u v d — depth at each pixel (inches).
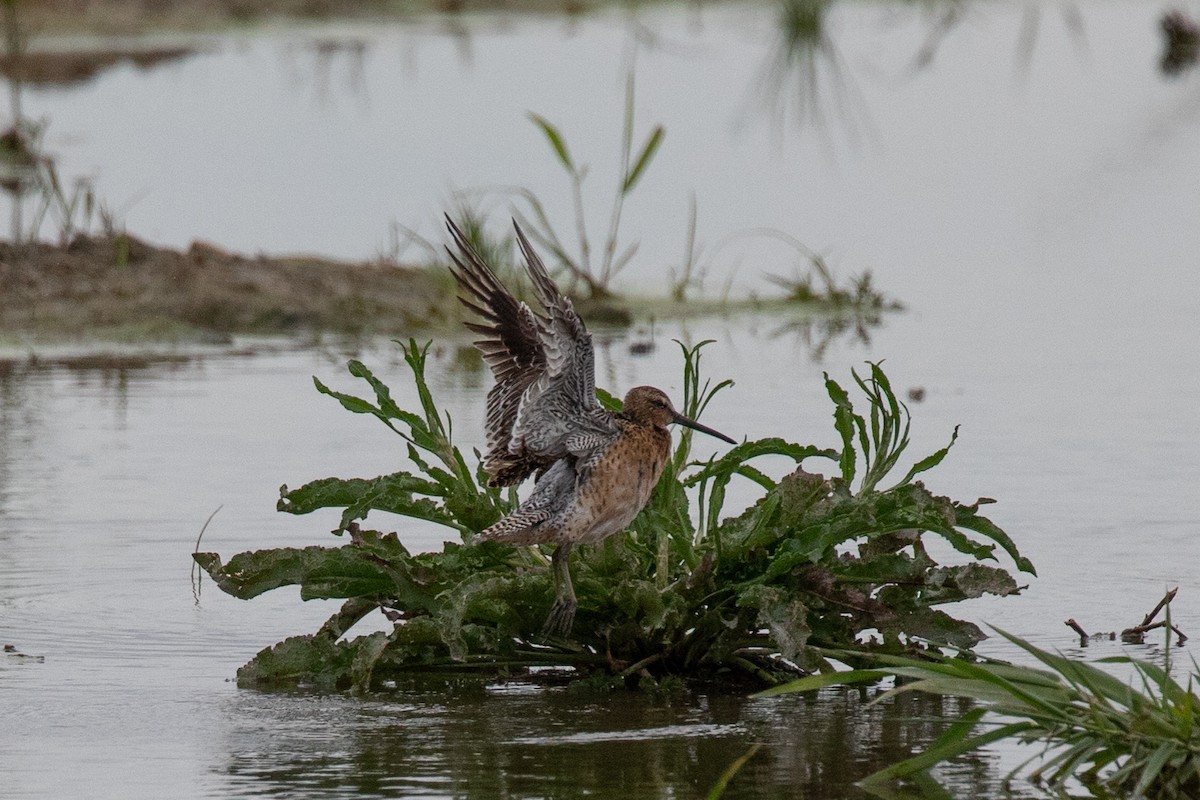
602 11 1435.8
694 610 369.1
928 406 605.0
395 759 319.9
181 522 478.0
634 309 788.6
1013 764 319.3
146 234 844.0
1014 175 1038.4
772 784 307.3
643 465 356.2
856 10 1489.9
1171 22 1359.5
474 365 685.3
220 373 674.8
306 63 1234.0
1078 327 749.9
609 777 310.3
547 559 376.5
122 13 1304.1
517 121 1077.8
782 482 367.2
